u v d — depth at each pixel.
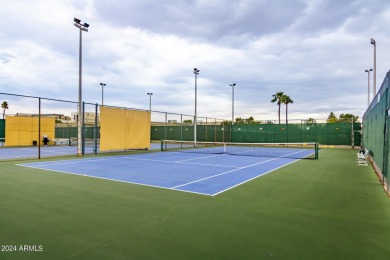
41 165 13.49
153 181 9.29
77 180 9.44
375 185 8.82
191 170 11.98
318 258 3.63
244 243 4.12
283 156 19.88
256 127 36.19
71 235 4.44
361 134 28.72
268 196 7.21
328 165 14.25
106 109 20.09
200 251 3.83
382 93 9.55
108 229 4.71
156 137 42.12
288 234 4.50
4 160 15.55
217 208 6.04
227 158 17.81
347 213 5.71
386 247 4.00
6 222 5.08
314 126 32.94
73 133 42.34
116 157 17.92
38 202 6.51
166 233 4.53
